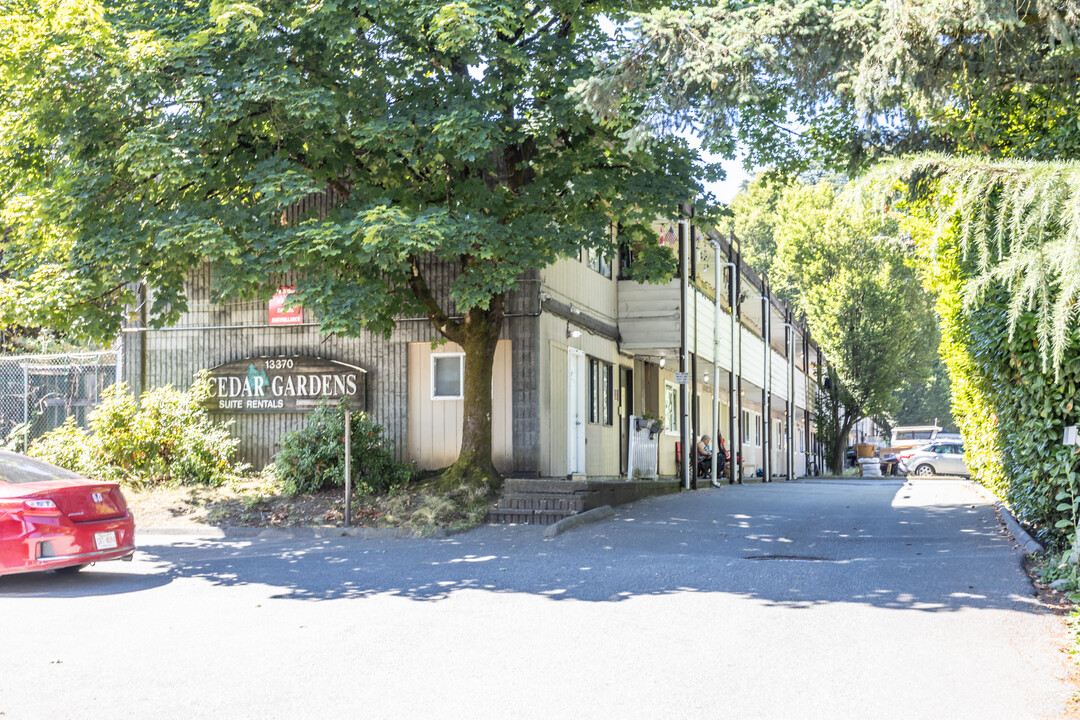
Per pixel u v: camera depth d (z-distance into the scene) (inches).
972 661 238.2
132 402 684.7
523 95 556.1
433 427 701.9
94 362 786.8
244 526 560.4
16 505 362.3
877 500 704.4
